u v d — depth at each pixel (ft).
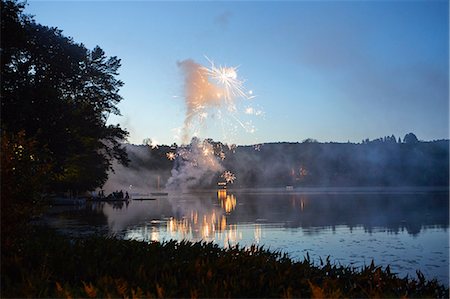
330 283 27.35
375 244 71.41
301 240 76.18
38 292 24.86
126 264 30.35
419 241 74.69
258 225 100.99
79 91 162.71
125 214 133.80
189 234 83.51
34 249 34.63
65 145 108.37
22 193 35.86
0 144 36.40
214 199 257.75
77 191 208.74
